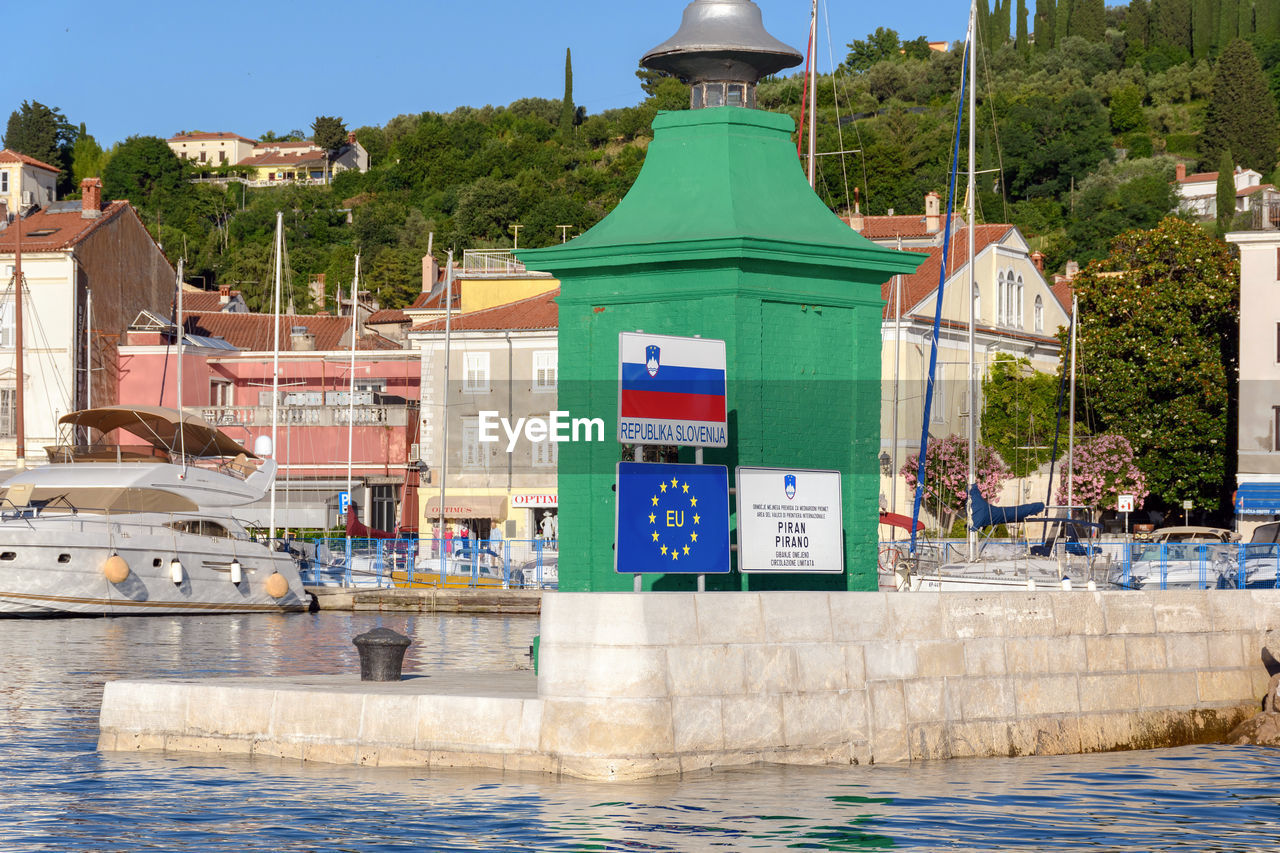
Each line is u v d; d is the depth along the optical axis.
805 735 19.14
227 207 176.38
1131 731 22.19
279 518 69.56
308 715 19.67
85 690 28.55
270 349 86.50
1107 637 22.19
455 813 16.52
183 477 53.19
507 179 165.00
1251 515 60.53
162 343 78.50
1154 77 181.25
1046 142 150.88
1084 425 67.38
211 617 52.22
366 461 72.75
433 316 85.69
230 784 18.12
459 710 18.81
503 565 57.59
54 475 52.25
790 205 22.27
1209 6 194.88
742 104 23.09
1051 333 76.94
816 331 21.64
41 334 73.56
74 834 15.85
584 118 198.38
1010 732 20.98
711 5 23.03
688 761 18.22
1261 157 161.62
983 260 70.31
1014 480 65.56
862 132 140.62
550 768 18.20
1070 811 17.48
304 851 15.09
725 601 18.64
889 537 58.69
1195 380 65.06
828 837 15.85
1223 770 20.36
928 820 16.77
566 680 18.27
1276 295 60.72
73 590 50.12
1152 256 68.38
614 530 21.78
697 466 19.91
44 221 79.12
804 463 21.44
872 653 19.83
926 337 63.41
